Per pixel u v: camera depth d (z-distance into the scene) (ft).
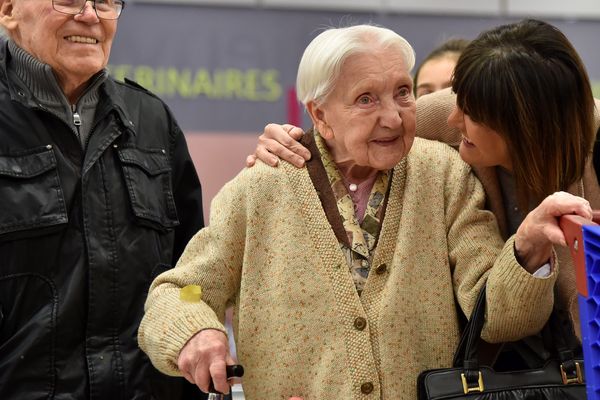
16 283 7.64
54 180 7.84
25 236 7.66
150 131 8.64
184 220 8.89
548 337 6.44
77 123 8.13
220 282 6.85
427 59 10.95
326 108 6.58
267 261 6.72
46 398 7.54
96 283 7.82
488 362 6.59
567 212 5.54
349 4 14.62
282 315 6.56
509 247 6.11
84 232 7.88
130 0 13.87
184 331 6.34
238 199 6.86
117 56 13.75
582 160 6.52
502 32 6.56
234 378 6.45
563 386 6.16
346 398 6.33
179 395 8.34
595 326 4.90
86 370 7.72
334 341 6.44
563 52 6.38
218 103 14.10
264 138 6.99
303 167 6.81
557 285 6.73
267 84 14.24
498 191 6.98
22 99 7.91
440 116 7.34
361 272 6.62
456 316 6.71
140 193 8.22
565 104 6.31
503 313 6.19
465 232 6.72
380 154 6.44
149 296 6.94
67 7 7.84
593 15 15.16
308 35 14.42
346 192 6.77
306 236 6.62
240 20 14.20
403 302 6.51
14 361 7.50
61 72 8.00
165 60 13.94
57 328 7.63
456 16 14.94
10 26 8.08
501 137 6.41
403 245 6.59
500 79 6.28
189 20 14.03
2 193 7.70
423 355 6.56
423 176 6.81
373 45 6.42
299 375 6.48
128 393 7.79
